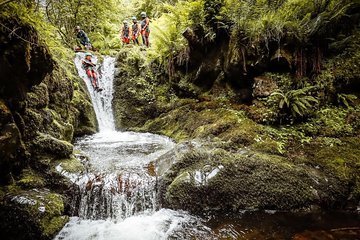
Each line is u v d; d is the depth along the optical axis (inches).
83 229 166.6
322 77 258.2
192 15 301.7
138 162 235.3
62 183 187.0
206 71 325.4
